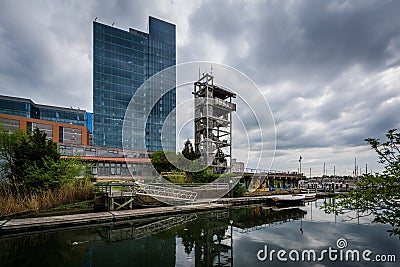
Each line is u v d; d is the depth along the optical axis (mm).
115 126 54938
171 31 62375
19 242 9102
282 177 32188
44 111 59250
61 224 10883
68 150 34938
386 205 2783
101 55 54531
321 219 14430
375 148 2957
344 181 49094
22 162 13977
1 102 50781
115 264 7301
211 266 7051
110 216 12156
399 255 7734
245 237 10375
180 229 11789
